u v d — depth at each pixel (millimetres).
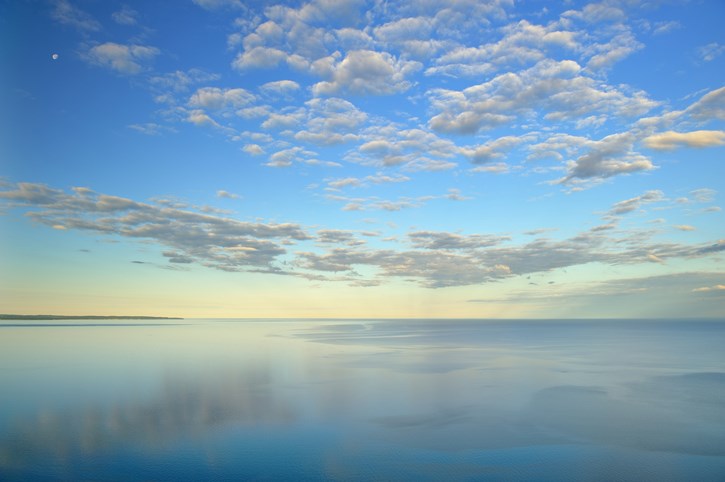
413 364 41125
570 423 21172
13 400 25922
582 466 16375
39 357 46844
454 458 17078
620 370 36594
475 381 31531
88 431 20125
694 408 23719
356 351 54156
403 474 15727
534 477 15484
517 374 34688
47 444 18453
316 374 35031
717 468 16156
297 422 21375
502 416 22297
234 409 23750
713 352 51781
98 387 29688
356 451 17750
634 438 19156
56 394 27547
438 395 26859
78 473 15758
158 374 35344
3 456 17250
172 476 15531
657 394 27062
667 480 15250
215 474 15680
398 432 19953
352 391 28125
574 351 53375
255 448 18125
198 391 28297
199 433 19812
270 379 32719
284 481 15180
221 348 58594
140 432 19969
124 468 16219
